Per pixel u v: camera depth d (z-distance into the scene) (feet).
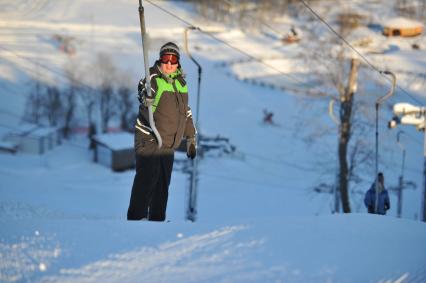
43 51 650.43
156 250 33.60
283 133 472.03
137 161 48.91
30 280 28.84
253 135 474.08
